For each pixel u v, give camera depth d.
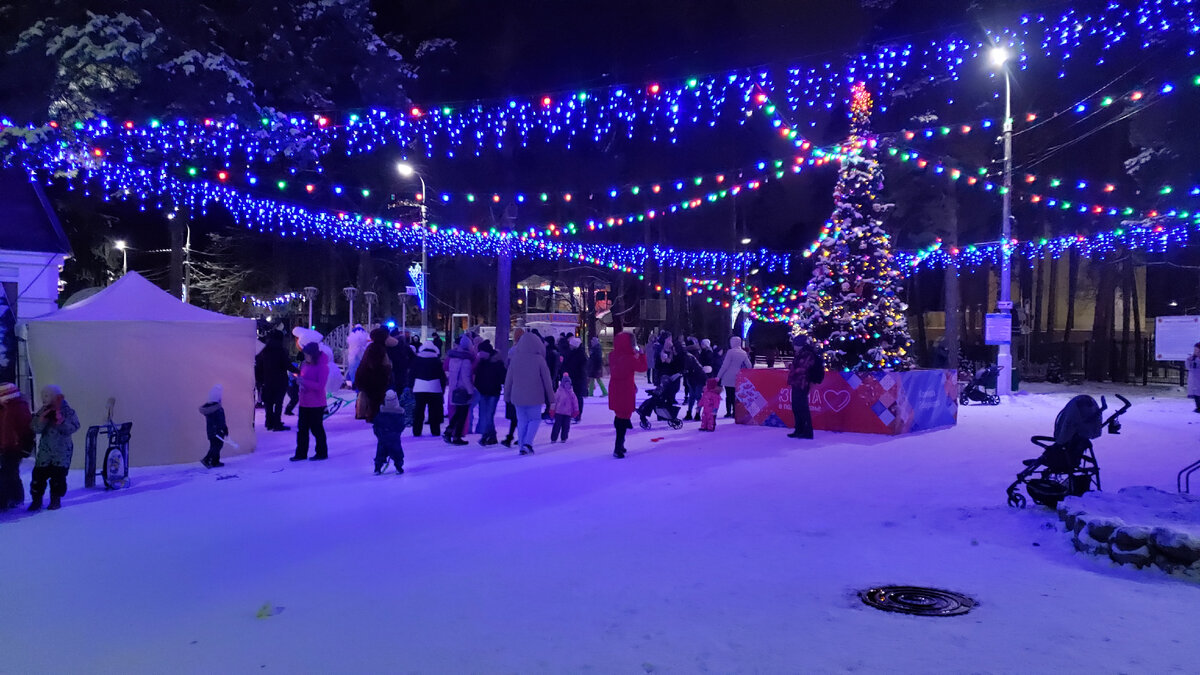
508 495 8.05
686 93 14.89
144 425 9.99
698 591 4.93
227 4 18.25
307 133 17.77
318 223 25.19
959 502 7.58
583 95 15.09
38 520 7.04
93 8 14.84
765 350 40.19
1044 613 4.50
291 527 6.72
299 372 10.55
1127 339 29.81
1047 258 34.88
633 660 3.86
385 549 5.99
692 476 9.12
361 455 10.82
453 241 27.75
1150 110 20.02
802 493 8.09
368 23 20.52
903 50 14.32
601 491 8.24
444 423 15.03
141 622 4.47
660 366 14.13
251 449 11.02
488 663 3.84
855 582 5.11
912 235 29.17
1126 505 6.29
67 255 13.09
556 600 4.77
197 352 10.48
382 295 40.03
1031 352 34.28
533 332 10.97
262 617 4.53
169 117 14.91
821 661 3.82
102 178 18.28
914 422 13.52
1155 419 15.41
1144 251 28.69
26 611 4.66
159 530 6.65
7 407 7.37
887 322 16.69
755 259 37.22
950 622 4.36
